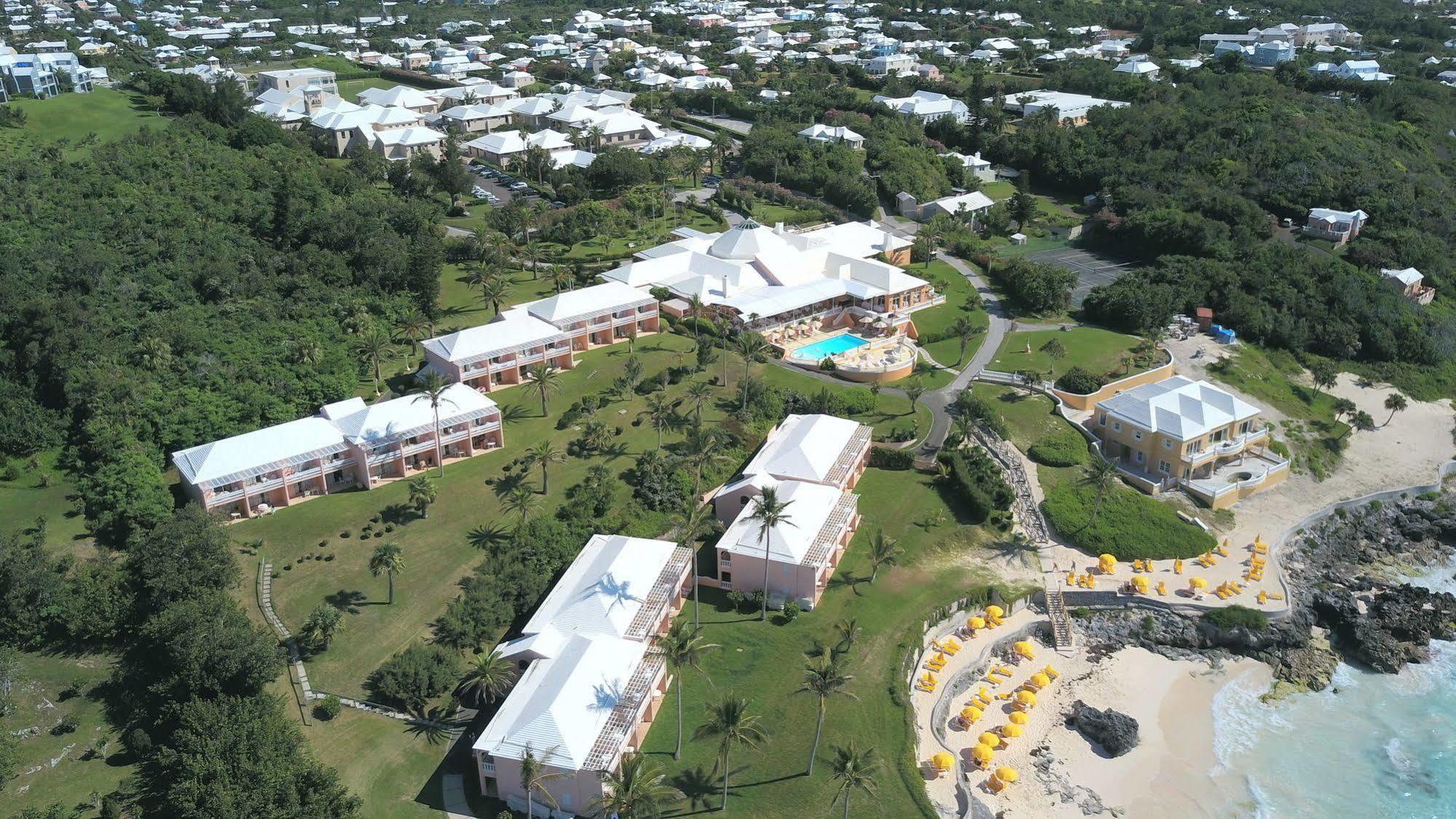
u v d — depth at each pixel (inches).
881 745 5039.4
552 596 5634.8
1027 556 6565.0
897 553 6358.3
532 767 4387.3
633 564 5738.2
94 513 6304.1
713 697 5265.8
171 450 6811.0
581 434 7303.2
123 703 5078.7
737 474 6978.4
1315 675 6003.9
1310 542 7106.3
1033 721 5531.5
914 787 4825.3
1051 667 5910.4
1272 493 7539.4
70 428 6988.2
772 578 5925.2
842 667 4955.7
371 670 5324.8
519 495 6284.5
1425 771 5334.6
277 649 5246.1
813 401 7706.7
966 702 5634.8
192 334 7696.9
